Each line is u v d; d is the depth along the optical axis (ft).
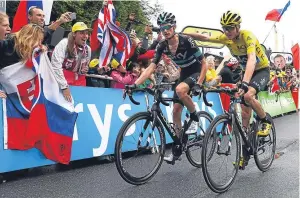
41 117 11.35
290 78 36.78
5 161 10.41
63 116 11.94
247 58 11.56
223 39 11.93
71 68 13.00
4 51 10.59
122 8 35.96
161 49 11.07
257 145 11.73
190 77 11.03
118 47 15.89
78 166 12.65
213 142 9.77
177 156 11.41
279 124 25.72
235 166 10.39
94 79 14.66
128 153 11.85
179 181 10.87
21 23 13.75
